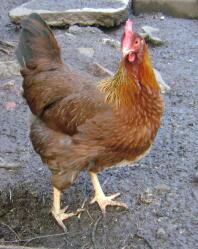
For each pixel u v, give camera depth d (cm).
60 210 144
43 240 138
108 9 257
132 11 281
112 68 218
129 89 127
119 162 136
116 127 128
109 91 130
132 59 125
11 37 247
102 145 130
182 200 148
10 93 199
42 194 151
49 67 142
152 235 137
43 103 138
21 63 146
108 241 136
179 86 210
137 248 133
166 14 278
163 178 157
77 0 266
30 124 143
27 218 146
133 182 155
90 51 228
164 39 251
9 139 175
